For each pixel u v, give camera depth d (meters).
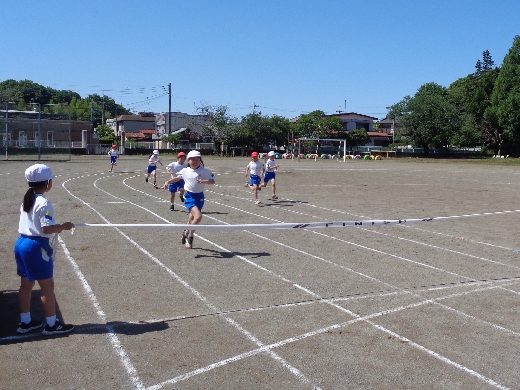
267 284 8.01
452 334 6.10
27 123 50.88
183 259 9.51
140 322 6.32
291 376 4.95
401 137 89.81
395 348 5.66
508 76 73.31
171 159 55.41
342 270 8.93
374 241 11.53
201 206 10.46
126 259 9.40
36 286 7.65
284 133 83.31
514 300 7.43
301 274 8.61
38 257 5.61
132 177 29.19
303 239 11.60
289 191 23.20
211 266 9.05
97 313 6.61
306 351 5.54
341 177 33.12
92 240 10.96
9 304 6.88
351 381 4.86
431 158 76.06
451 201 19.91
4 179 25.41
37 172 5.58
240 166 43.84
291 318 6.53
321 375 4.98
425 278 8.50
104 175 30.38
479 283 8.27
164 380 4.84
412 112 80.00
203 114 78.81
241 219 14.43
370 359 5.36
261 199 19.53
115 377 4.89
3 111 47.22
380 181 30.23
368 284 8.09
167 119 94.94
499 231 13.09
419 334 6.07
